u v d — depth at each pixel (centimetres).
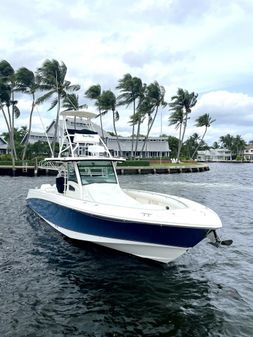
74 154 1176
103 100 5406
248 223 1376
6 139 7112
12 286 732
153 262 867
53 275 793
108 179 1110
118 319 615
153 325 599
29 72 4403
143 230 795
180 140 6538
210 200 2061
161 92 5769
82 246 993
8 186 2611
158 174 4772
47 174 4003
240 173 5269
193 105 6431
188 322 610
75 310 641
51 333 569
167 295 709
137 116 5684
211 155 14400
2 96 4403
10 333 566
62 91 4462
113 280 772
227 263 902
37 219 1331
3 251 956
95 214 839
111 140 7400
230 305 673
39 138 6844
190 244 787
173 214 796
